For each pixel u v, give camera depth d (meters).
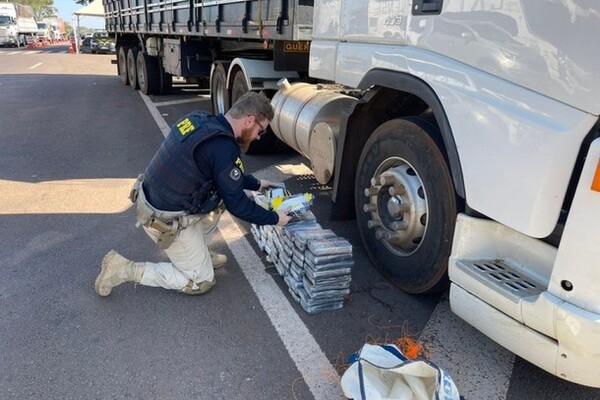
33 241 4.02
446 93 2.52
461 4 2.42
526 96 2.11
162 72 12.23
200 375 2.53
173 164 2.76
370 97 3.28
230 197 2.81
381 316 3.05
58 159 6.48
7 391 2.40
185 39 8.91
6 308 3.08
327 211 4.70
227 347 2.74
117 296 3.22
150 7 10.15
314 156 4.40
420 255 2.99
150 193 2.88
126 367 2.58
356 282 3.44
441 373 2.07
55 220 4.45
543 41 2.02
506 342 2.28
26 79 16.66
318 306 3.04
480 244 2.48
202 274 3.16
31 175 5.78
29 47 47.72
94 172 5.94
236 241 4.04
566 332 1.96
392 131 3.10
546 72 2.03
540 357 2.13
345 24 3.50
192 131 2.75
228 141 2.76
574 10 1.90
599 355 1.91
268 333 2.87
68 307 3.10
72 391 2.41
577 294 1.94
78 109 10.36
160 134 8.03
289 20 4.81
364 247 3.60
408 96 3.31
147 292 3.28
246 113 2.83
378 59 3.11
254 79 6.05
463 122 2.41
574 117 1.95
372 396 2.10
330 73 3.74
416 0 2.74
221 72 7.22
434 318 3.04
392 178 3.11
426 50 2.69
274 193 3.34
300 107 4.73
